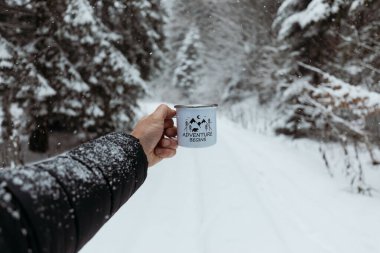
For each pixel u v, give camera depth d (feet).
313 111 39.45
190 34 134.92
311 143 41.29
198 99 121.19
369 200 18.66
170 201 16.60
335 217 15.99
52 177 2.98
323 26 39.55
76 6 31.48
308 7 40.63
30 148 34.32
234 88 93.81
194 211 15.35
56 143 35.32
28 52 31.91
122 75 35.27
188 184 19.80
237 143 38.99
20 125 28.09
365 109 25.44
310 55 42.04
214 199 16.98
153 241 12.32
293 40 43.14
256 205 16.15
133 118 39.96
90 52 33.60
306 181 23.12
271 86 62.39
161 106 6.41
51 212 2.70
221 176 21.85
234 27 99.25
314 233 14.06
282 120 48.03
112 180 3.56
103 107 36.37
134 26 41.39
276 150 36.60
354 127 26.61
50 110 33.22
